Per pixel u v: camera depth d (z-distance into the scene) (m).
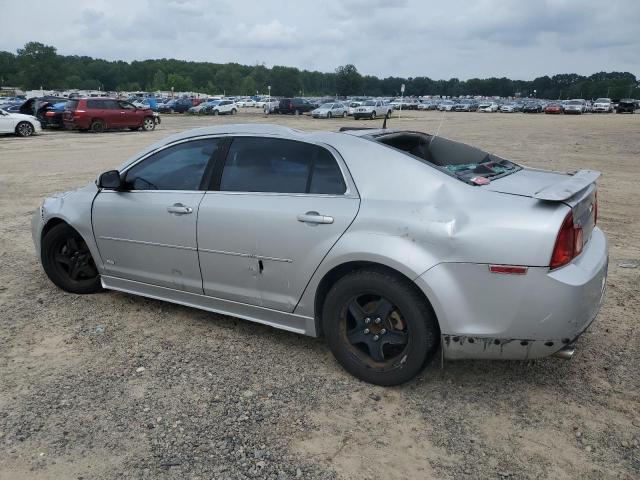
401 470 2.77
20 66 162.25
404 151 3.59
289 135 3.86
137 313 4.68
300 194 3.69
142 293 4.62
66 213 4.80
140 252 4.43
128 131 28.02
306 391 3.48
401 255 3.22
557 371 3.70
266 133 3.96
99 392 3.45
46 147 19.39
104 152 17.80
